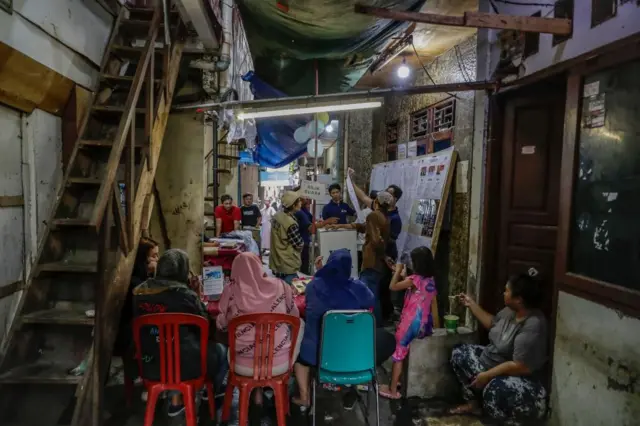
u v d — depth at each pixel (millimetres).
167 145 4324
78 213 3211
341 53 5105
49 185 3199
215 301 3502
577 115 2732
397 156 6820
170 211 4348
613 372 2355
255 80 6191
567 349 2758
